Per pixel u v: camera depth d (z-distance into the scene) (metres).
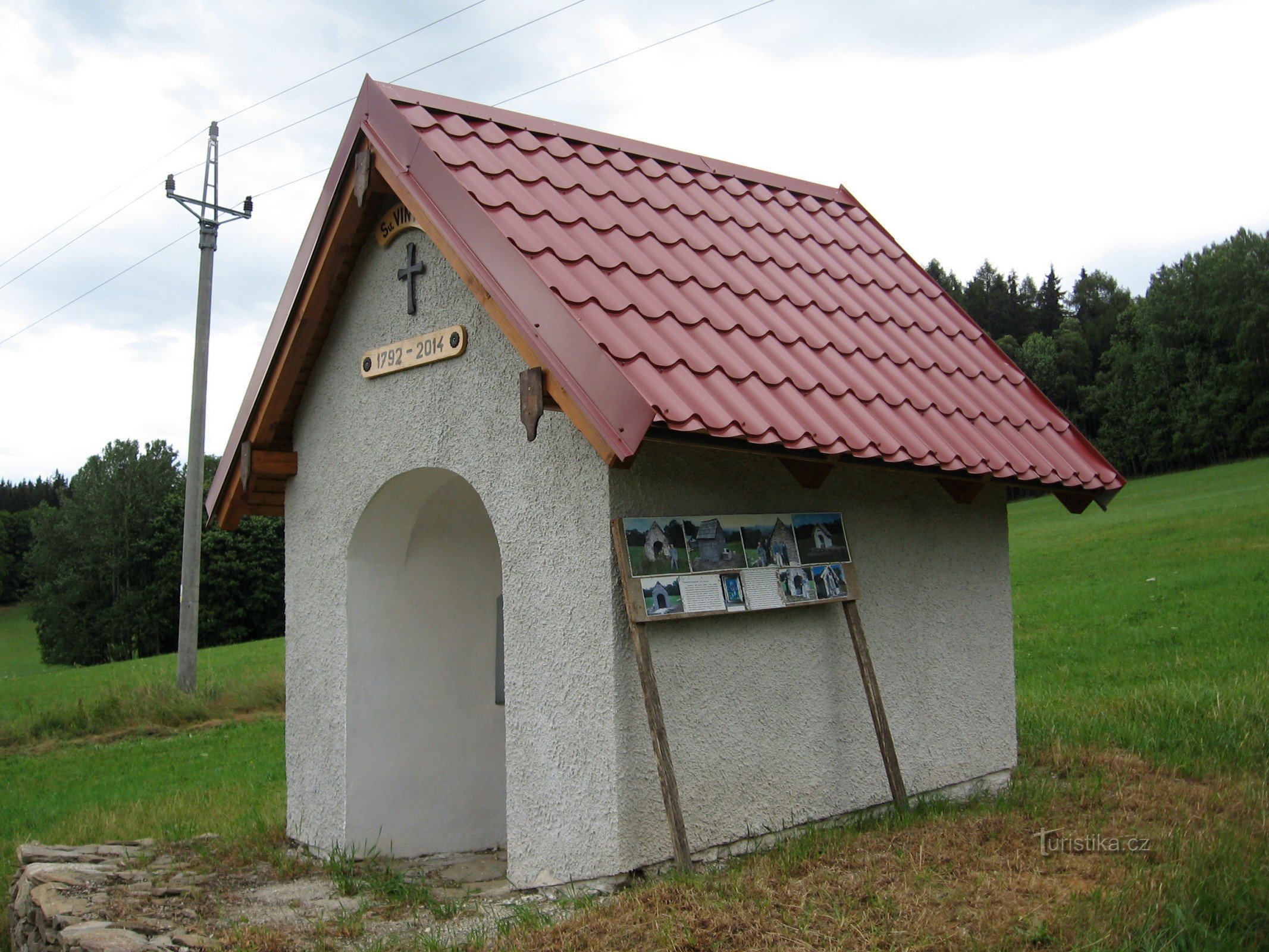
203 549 49.97
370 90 5.79
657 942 3.83
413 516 6.51
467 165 5.63
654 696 4.57
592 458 4.82
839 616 5.70
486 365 5.43
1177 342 59.75
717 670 5.07
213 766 13.80
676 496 5.00
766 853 5.01
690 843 4.86
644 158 7.12
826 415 5.14
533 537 5.12
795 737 5.38
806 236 7.32
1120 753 7.40
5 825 10.76
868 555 5.93
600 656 4.74
